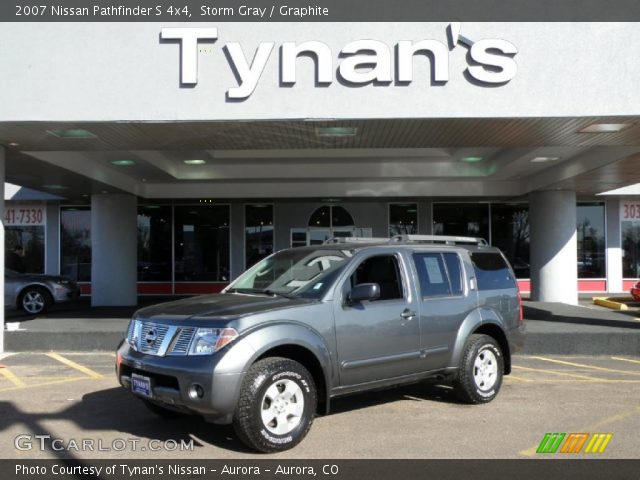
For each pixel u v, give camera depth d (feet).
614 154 38.29
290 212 70.49
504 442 18.16
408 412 21.53
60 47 28.48
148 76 28.35
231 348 16.39
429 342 21.08
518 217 71.00
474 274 23.26
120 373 18.81
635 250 73.51
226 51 28.27
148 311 19.12
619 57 28.19
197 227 71.56
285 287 20.16
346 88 28.25
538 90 28.25
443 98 28.25
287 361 17.38
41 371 28.96
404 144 34.60
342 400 23.34
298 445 17.83
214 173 54.39
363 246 20.85
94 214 57.26
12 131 30.32
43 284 53.57
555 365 30.71
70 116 28.37
